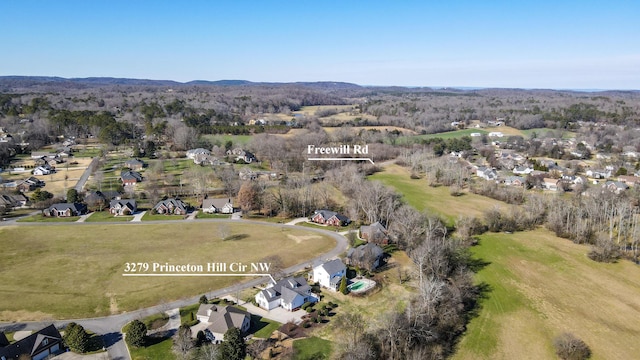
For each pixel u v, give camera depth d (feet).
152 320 236.63
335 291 271.69
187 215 419.33
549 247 346.95
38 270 293.23
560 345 219.20
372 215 383.86
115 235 362.94
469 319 247.91
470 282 282.15
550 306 262.67
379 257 311.68
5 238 352.49
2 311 242.37
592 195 422.41
